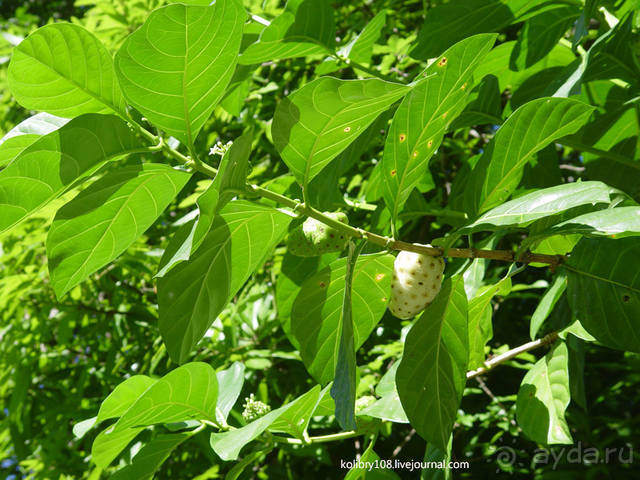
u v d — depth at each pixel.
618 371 3.65
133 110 1.21
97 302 3.72
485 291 1.62
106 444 1.58
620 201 1.58
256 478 3.53
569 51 2.43
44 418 3.70
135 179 1.07
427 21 2.14
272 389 3.34
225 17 0.96
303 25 2.14
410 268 1.36
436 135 1.34
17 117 4.58
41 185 1.01
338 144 1.19
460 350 1.44
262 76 4.00
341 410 1.08
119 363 3.45
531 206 1.26
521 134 1.43
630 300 1.55
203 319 1.29
